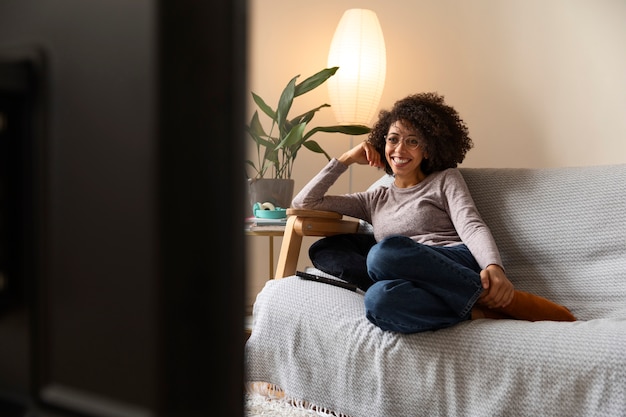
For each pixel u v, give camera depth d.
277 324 1.57
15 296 0.19
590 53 2.77
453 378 1.30
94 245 0.18
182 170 0.17
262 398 1.59
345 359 1.44
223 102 0.17
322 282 1.63
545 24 2.81
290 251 1.85
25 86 0.18
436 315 1.37
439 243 1.70
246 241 0.18
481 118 2.89
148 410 0.18
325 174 1.91
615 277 1.62
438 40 2.91
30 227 0.18
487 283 1.41
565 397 1.19
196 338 0.18
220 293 0.18
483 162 2.90
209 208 0.17
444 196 1.78
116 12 0.17
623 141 2.74
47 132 0.18
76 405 0.19
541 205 1.77
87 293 0.18
